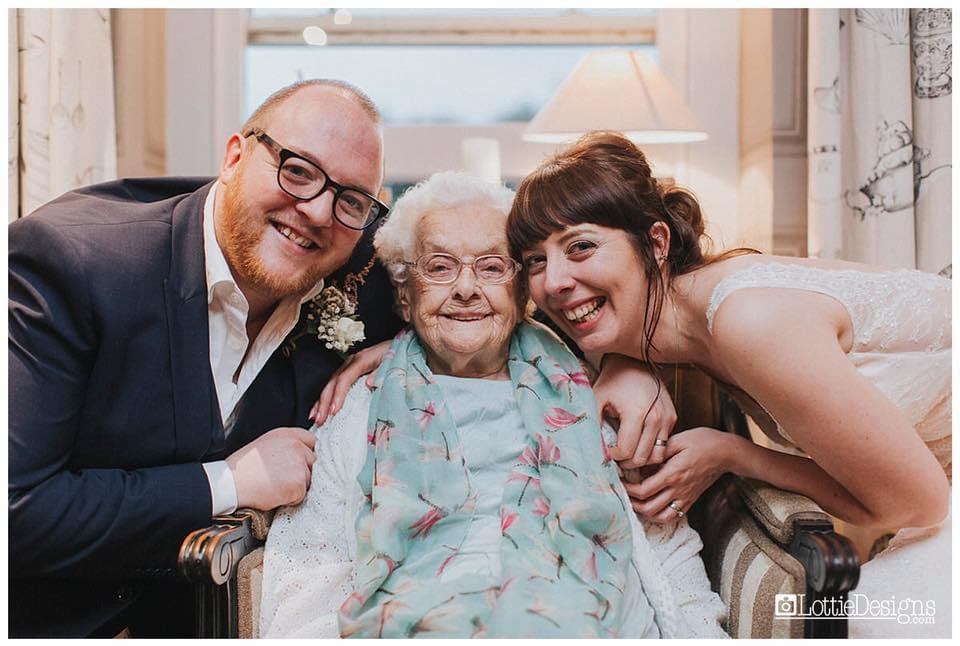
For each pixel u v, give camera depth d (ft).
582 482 4.04
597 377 4.79
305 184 4.14
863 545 6.30
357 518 4.09
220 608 3.76
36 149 6.00
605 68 6.63
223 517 3.96
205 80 7.61
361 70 7.87
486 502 4.13
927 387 4.33
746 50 7.37
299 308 4.52
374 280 4.76
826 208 6.40
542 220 4.17
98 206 4.33
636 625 3.88
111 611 4.18
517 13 7.88
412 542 4.01
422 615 3.64
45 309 3.93
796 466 4.28
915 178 6.49
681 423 4.97
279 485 4.11
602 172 4.20
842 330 4.13
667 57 7.68
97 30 6.47
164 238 4.23
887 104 6.36
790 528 3.90
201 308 4.20
